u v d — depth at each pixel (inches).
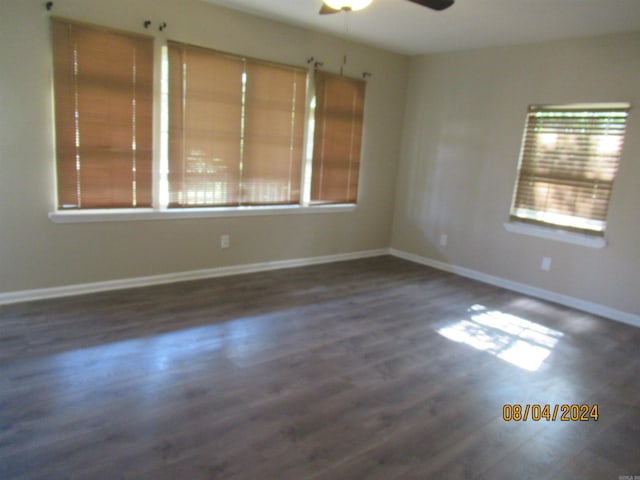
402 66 203.0
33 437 75.0
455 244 193.8
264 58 160.1
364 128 197.0
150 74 137.2
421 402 93.0
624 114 142.4
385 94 200.1
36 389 88.6
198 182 154.0
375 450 77.3
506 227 174.6
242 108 158.4
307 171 183.8
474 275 187.9
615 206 146.4
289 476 69.8
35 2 117.1
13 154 120.9
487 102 177.2
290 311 138.2
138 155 139.7
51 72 122.0
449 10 133.0
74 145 128.6
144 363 101.2
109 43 128.7
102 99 130.3
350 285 167.9
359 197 202.8
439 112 194.7
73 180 130.2
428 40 171.8
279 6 143.6
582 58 150.2
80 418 80.7
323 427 82.7
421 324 135.0
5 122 118.6
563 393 100.4
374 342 120.3
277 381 97.6
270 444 77.0
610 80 144.6
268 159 169.3
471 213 186.5
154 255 150.3
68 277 135.7
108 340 110.8
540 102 161.8
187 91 145.5
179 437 77.4
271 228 176.9
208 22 145.6
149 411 84.0
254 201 169.0
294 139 175.0
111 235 140.5
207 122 151.6
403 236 215.6
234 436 78.5
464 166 187.3
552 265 162.9
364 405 90.7
